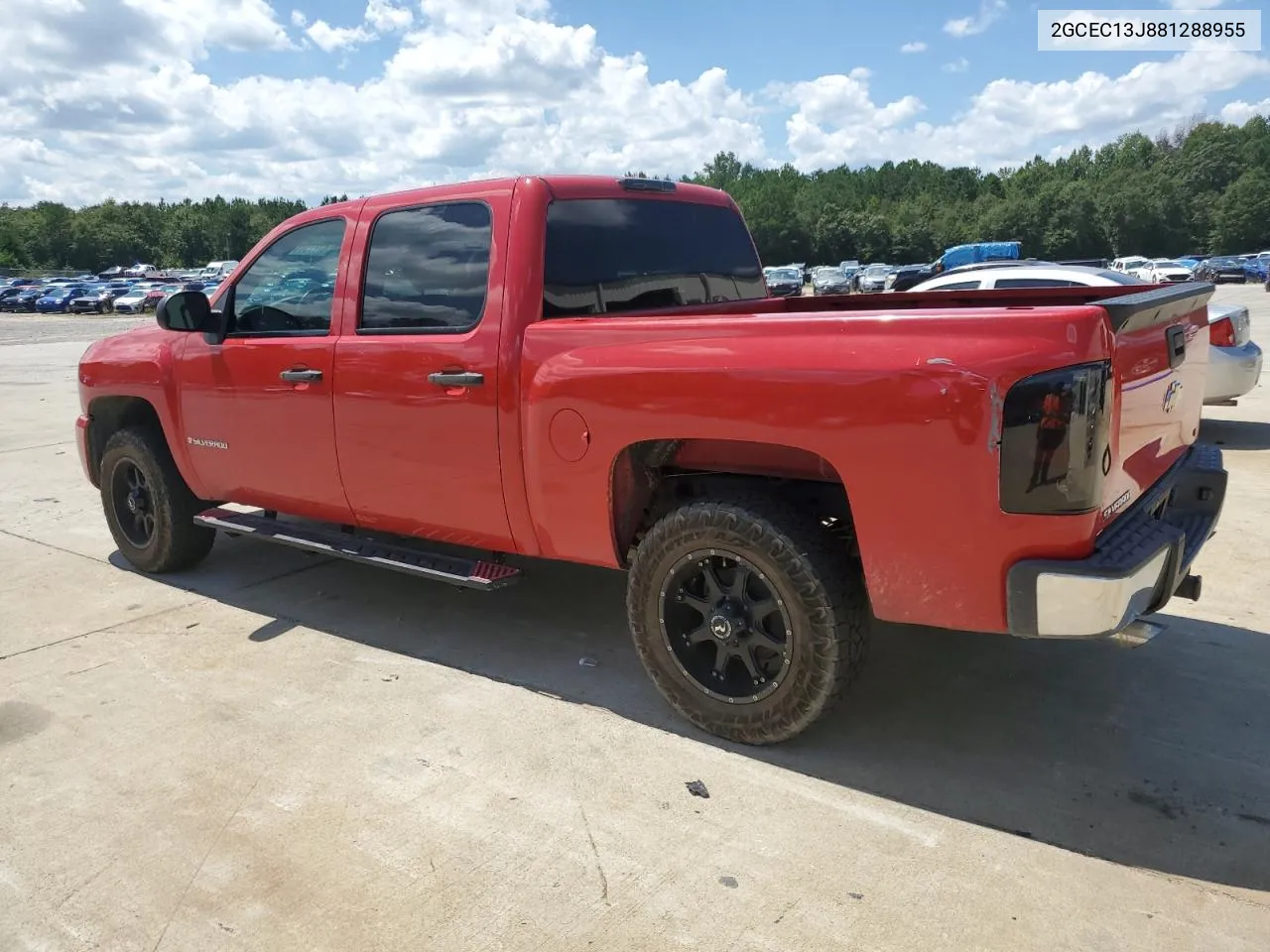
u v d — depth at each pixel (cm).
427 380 372
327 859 272
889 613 286
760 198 10725
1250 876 257
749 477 337
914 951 231
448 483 378
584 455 334
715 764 319
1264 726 336
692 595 328
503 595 484
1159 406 312
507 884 260
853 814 288
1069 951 230
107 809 299
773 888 256
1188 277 4506
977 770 312
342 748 334
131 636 440
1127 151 12719
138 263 12306
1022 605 264
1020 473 256
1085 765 313
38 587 512
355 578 515
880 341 273
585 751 329
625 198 400
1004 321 257
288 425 428
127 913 252
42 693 381
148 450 500
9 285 6025
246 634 440
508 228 357
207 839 283
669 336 314
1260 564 497
